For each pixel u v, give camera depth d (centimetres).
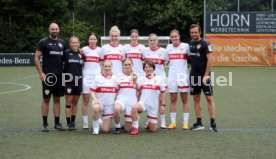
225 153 693
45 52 878
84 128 909
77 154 687
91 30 4056
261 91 1612
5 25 3762
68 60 886
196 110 906
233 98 1417
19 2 3800
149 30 4162
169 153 693
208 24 3061
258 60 3073
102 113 872
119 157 668
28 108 1191
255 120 1002
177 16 3934
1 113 1106
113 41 936
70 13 4203
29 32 3784
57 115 900
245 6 3077
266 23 3053
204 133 858
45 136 827
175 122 943
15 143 765
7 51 3738
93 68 922
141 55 949
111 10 4216
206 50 871
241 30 3055
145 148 727
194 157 668
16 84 1862
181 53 919
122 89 869
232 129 896
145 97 866
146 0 4041
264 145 748
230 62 3073
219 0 3091
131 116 860
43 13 3916
